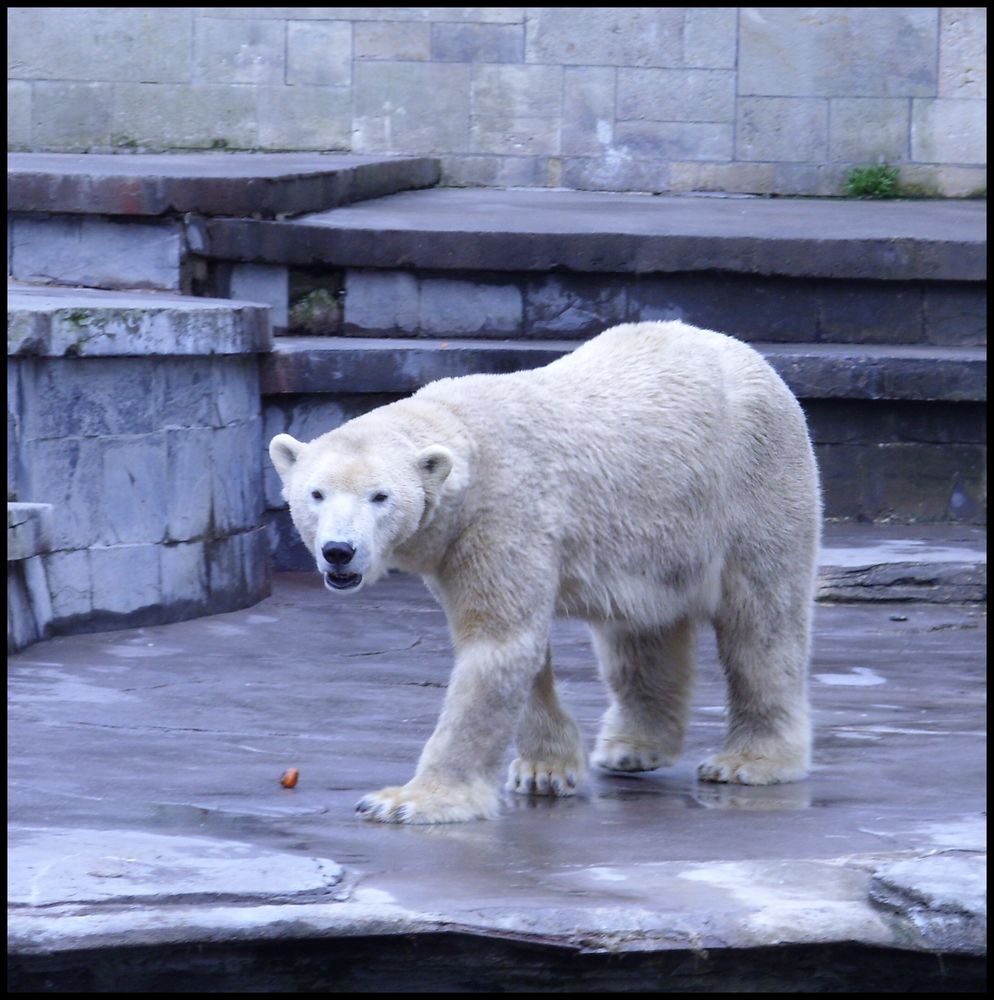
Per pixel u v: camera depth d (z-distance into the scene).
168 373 11.99
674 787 7.82
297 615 12.59
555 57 22.48
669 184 22.70
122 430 11.56
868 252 16.75
